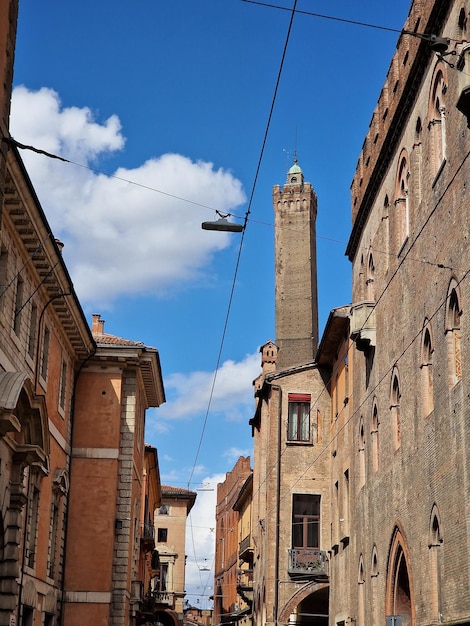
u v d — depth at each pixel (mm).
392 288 29375
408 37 26797
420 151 26562
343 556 38156
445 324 22672
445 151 23766
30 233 26375
